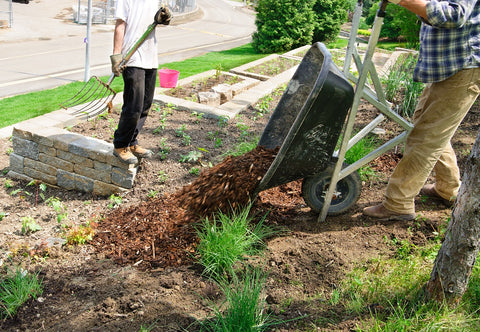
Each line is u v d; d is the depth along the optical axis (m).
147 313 2.88
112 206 4.63
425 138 3.40
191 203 3.90
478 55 3.12
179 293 3.09
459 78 3.17
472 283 2.98
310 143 3.28
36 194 5.20
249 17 41.47
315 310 2.87
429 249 3.44
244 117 6.86
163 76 8.18
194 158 5.13
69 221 4.46
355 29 3.44
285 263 3.36
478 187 2.44
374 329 2.59
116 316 2.88
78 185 5.17
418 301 2.82
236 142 5.85
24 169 5.49
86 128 6.03
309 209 4.16
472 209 2.48
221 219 3.57
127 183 4.84
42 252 3.67
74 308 2.99
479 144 2.44
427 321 2.64
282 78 9.22
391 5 19.42
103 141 5.17
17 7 25.86
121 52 4.36
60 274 3.41
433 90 3.32
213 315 2.84
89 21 10.62
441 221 3.81
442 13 2.88
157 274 3.33
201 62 14.36
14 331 2.82
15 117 7.75
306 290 3.09
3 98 9.66
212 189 3.78
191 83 9.03
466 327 2.61
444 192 4.00
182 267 3.41
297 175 3.50
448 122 3.31
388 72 9.34
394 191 3.70
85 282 3.29
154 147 5.56
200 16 37.62
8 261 3.60
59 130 5.37
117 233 3.93
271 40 18.66
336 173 3.60
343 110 3.22
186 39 23.50
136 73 4.34
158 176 4.95
